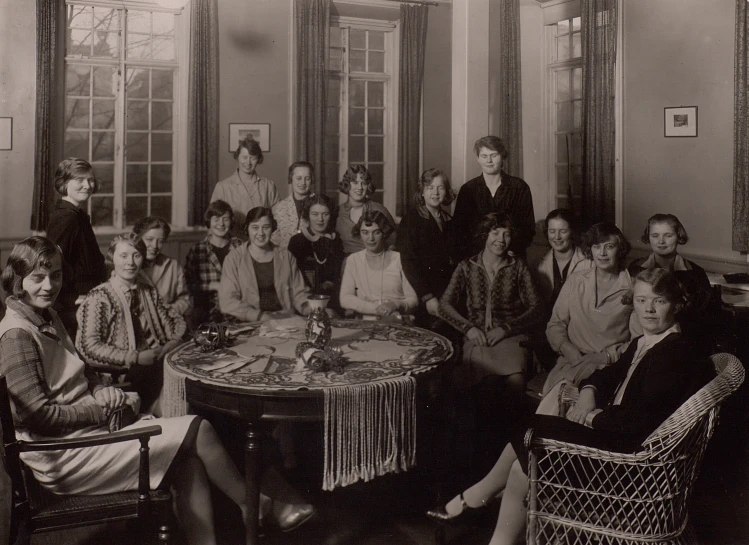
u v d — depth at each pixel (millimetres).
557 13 6152
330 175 6605
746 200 4395
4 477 2121
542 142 6410
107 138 6121
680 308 2254
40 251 2219
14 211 5500
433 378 2629
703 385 2146
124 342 3104
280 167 6184
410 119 6359
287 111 6164
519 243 4723
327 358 2600
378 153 6648
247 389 2381
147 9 6121
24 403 2117
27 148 5516
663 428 1946
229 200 5555
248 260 4016
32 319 2221
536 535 2117
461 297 3928
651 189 5180
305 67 6086
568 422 2279
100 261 3824
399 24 6352
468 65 6418
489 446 3412
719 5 4594
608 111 5422
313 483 3131
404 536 2672
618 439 2164
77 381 2355
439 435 3500
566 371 3215
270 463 2641
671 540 2004
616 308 3293
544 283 3971
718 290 3299
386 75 6703
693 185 4844
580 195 6094
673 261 3404
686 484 2039
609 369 2434
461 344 4000
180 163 6270
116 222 6156
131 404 2389
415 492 3066
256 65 6066
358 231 4324
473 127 6484
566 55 6188
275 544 2576
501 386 3633
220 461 2357
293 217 5105
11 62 5434
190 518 2297
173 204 6301
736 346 3439
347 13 6441
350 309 4133
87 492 2162
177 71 6250
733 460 3395
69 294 3648
